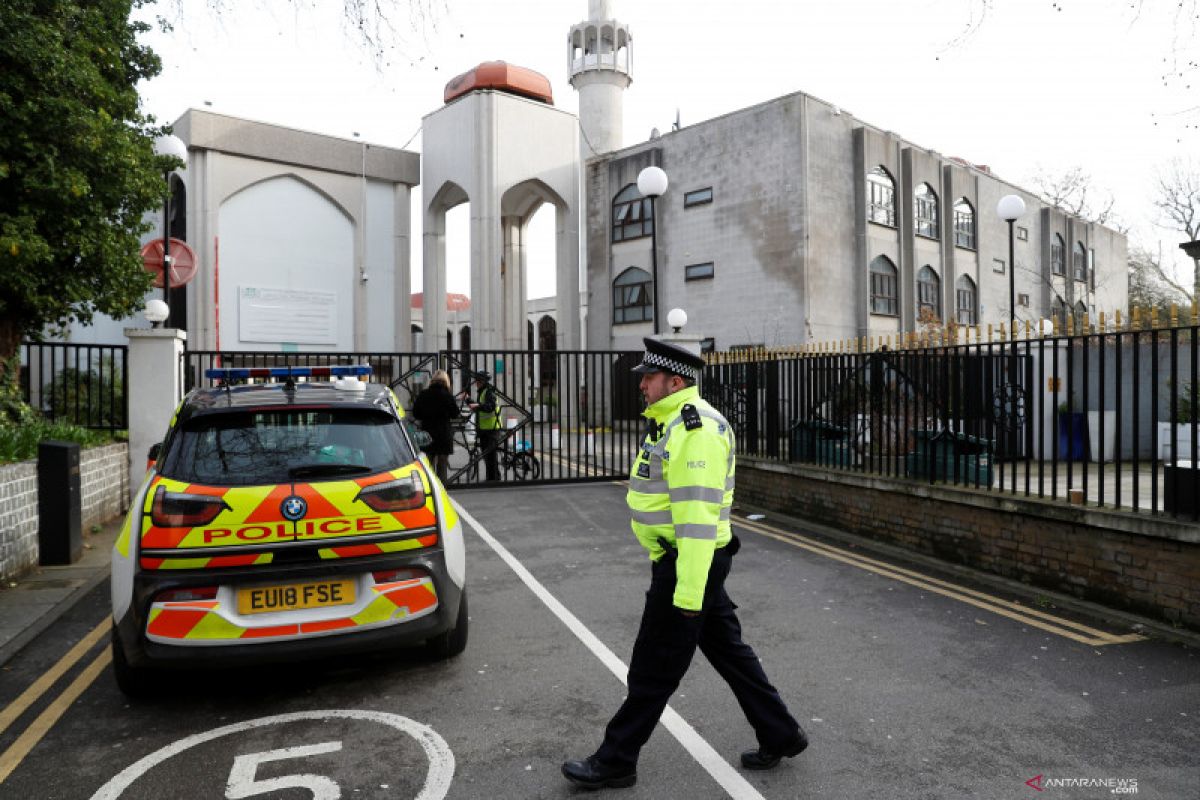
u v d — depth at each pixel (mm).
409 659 4727
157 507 3824
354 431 4320
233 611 3789
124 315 12211
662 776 3301
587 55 34250
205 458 4016
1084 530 5766
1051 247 32156
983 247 28562
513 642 5043
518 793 3172
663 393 3230
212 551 3777
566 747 3578
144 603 3707
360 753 3525
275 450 4098
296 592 3863
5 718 3939
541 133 26500
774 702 3293
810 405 9195
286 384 4629
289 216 23734
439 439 11211
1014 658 4695
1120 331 5594
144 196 11227
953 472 7273
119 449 9680
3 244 9109
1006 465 9680
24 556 6812
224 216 22531
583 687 4289
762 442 10195
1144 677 4383
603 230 27562
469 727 3791
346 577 3938
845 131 23391
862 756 3465
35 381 15875
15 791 3217
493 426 12086
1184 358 9930
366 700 4117
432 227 26812
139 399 10078
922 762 3406
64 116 9609
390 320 25797
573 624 5414
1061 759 3428
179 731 3771
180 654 3709
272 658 3793
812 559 7336
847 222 23250
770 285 22719
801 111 22094
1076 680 4344
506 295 30594
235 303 22625
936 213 26531
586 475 12234
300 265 23906
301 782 3266
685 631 3094
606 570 6934
